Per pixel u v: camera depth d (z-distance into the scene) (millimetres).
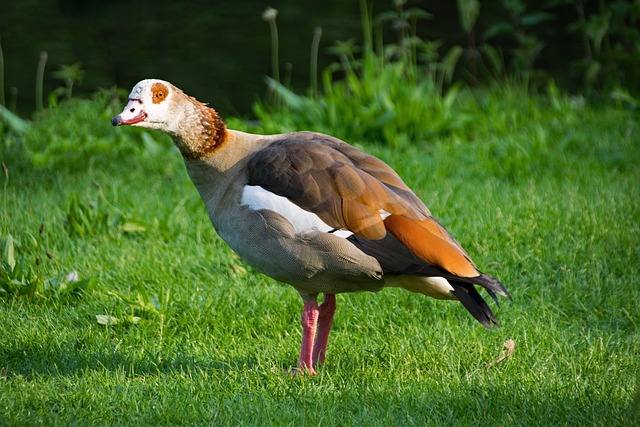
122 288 10961
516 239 11828
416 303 10539
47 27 23688
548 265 11234
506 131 16828
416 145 16453
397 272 8359
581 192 13508
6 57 21734
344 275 8508
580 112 17750
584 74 20047
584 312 10445
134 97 9000
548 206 12672
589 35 18219
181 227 12531
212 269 11422
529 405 7996
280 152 8844
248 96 20234
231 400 8148
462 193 13555
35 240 11719
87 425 7598
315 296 8992
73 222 12383
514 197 13227
